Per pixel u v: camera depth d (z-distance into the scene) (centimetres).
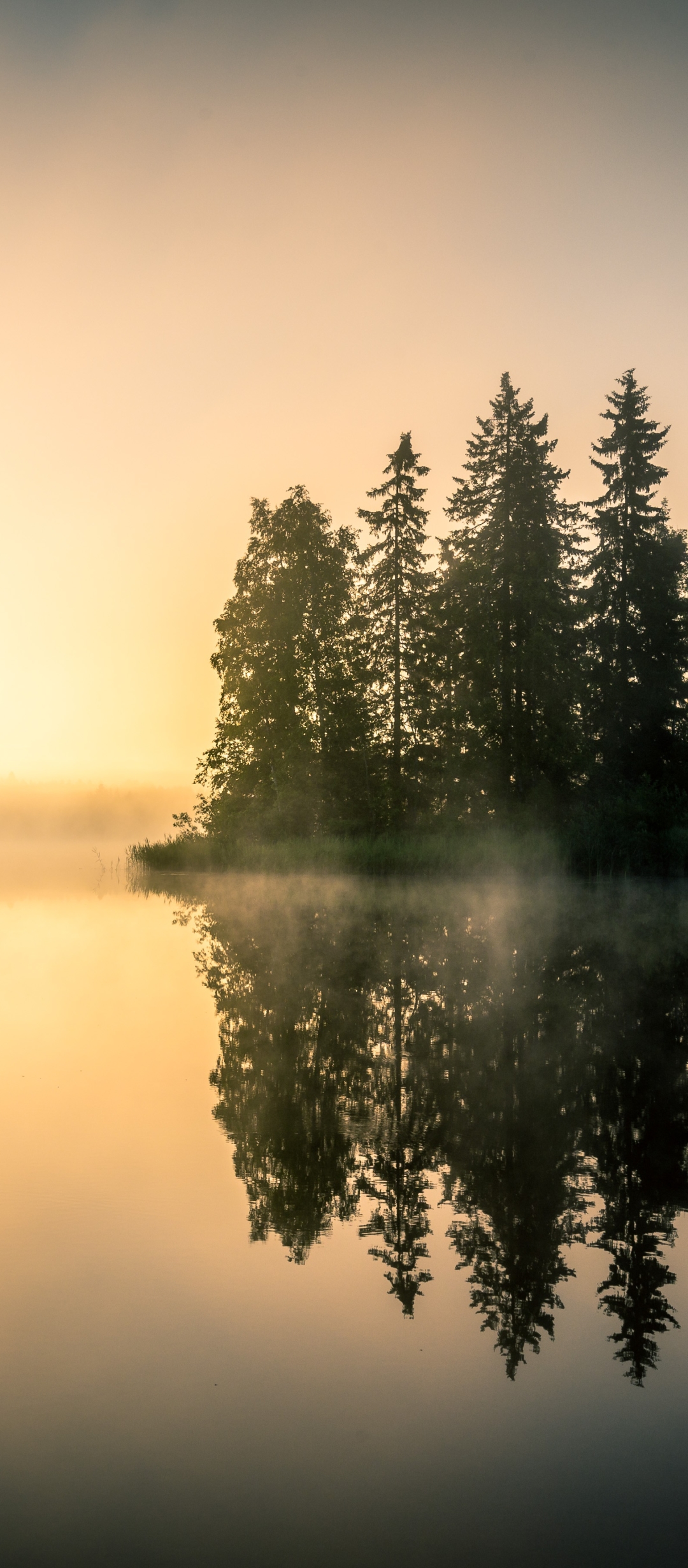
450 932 1831
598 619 4200
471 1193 552
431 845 3600
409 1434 335
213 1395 354
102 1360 375
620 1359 384
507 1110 714
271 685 4044
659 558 4081
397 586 4259
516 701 3903
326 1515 294
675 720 4047
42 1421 339
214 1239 479
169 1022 1016
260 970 1355
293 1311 414
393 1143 638
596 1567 272
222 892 2825
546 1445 329
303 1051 891
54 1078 788
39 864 4284
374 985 1240
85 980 1270
